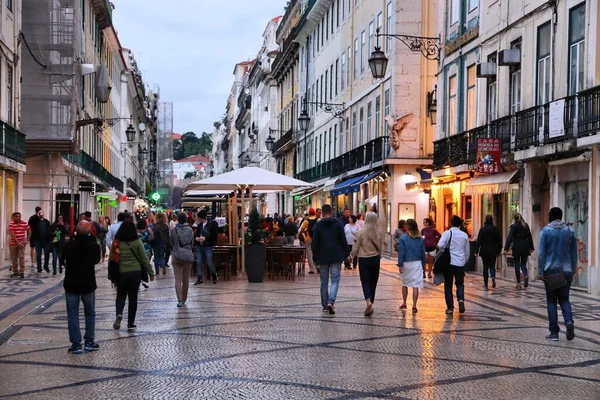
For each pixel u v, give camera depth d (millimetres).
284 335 11555
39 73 33812
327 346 10570
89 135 46281
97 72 38906
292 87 64625
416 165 34938
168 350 10289
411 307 15328
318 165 52000
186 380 8391
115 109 64438
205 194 33406
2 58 26984
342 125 45875
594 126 17797
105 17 50188
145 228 22469
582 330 12430
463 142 26234
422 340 11148
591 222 18422
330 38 49531
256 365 9211
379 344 10758
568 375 8820
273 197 77188
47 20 33906
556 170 20625
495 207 25188
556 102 19453
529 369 9117
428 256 23203
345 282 21141
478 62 26234
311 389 7934
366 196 40469
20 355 10086
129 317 12414
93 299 10383
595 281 18156
